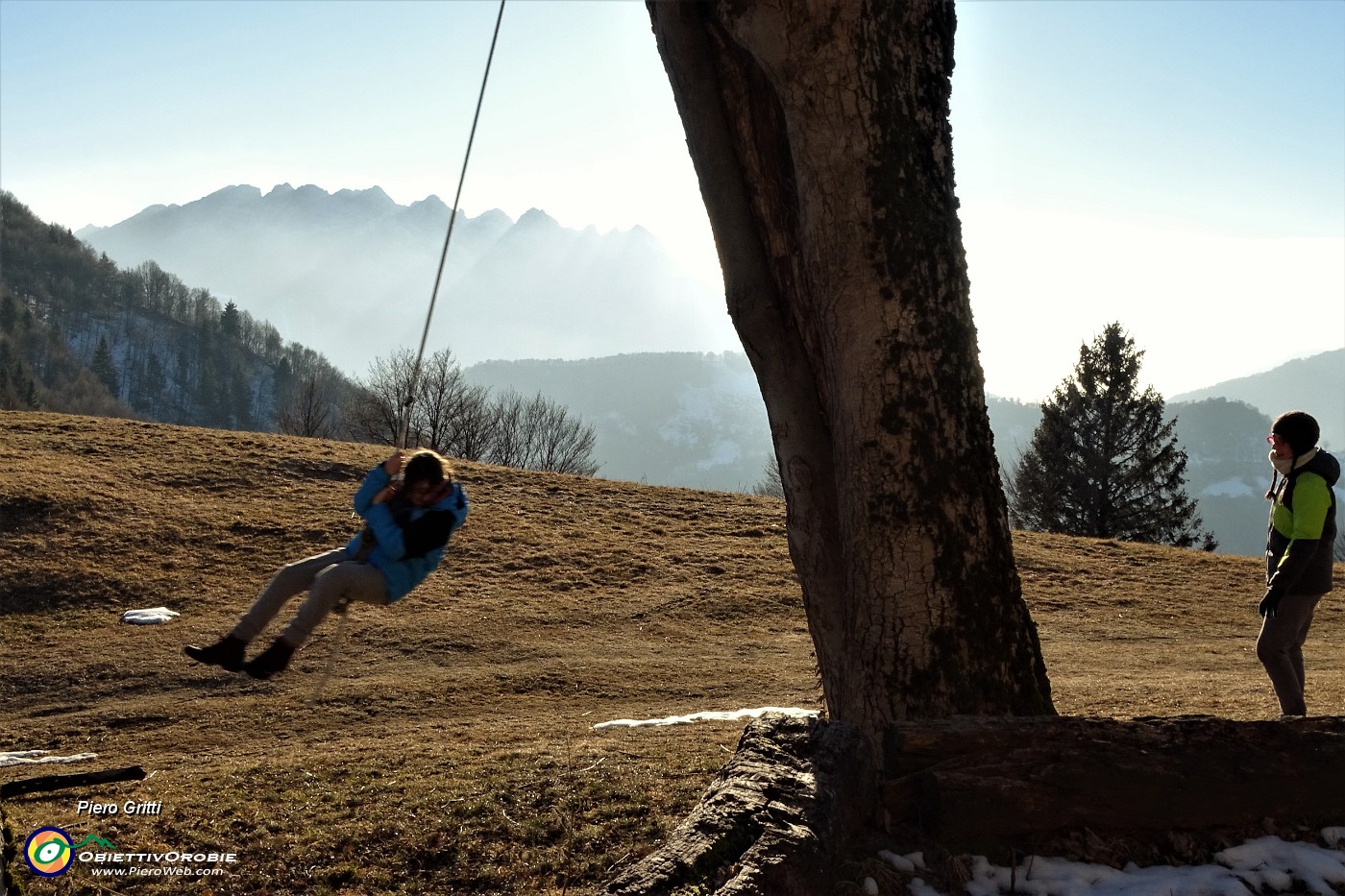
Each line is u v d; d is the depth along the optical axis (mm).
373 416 68188
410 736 13953
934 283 6688
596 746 10258
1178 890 5105
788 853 4648
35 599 23969
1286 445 7488
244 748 14328
